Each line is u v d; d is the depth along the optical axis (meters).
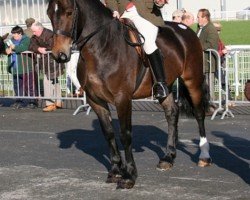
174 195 7.05
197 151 9.42
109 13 7.40
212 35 12.71
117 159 7.71
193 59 8.53
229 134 10.75
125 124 7.38
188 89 8.64
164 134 10.95
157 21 8.22
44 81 14.02
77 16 7.00
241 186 7.38
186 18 12.99
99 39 7.16
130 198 6.98
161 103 8.46
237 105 14.20
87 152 9.60
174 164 8.59
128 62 7.31
